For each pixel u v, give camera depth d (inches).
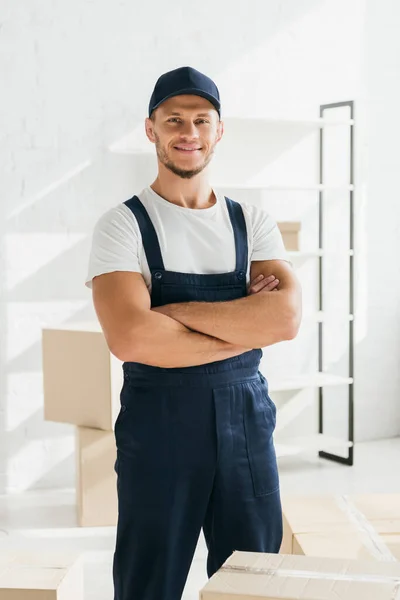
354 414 180.5
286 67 166.2
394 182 179.5
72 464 155.2
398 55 176.4
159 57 155.3
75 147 150.7
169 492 68.8
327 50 169.5
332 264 175.2
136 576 70.2
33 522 134.0
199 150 70.9
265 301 71.7
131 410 70.1
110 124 152.7
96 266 71.0
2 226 147.4
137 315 68.8
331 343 176.7
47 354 133.7
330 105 164.2
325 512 90.3
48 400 134.3
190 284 71.3
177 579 70.3
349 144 173.8
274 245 76.7
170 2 155.2
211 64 159.8
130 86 153.6
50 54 147.3
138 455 69.3
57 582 70.5
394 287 182.2
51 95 148.1
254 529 70.7
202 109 70.2
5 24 143.8
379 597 54.5
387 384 183.8
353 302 164.6
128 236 70.5
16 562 75.4
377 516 89.0
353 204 163.0
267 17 163.6
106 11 150.3
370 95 174.7
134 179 156.1
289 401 173.3
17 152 147.0
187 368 69.4
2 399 150.0
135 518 69.5
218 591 55.7
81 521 131.3
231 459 69.9
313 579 57.4
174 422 69.0
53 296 151.9
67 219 151.5
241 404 70.6
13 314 149.6
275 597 54.6
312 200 171.9
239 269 73.4
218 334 69.8
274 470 72.6
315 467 163.0
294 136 168.6
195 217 72.1
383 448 176.6
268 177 167.2
